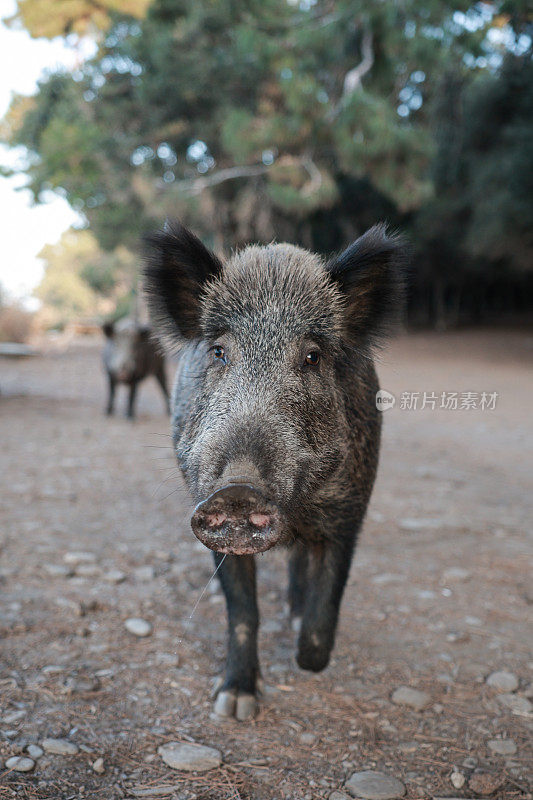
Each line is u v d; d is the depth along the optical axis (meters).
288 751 0.76
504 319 12.59
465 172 8.52
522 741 0.80
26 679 0.86
